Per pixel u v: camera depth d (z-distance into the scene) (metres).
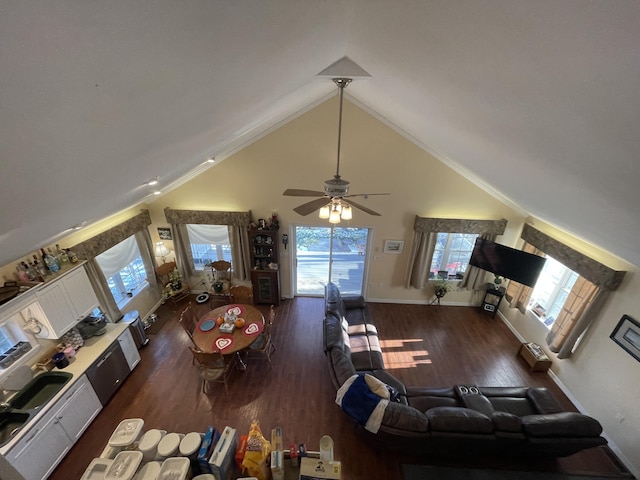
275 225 5.83
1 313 3.09
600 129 1.09
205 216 5.83
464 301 6.63
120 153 1.47
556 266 5.10
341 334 4.36
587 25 0.66
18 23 0.44
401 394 3.92
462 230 5.70
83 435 3.85
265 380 4.67
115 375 4.39
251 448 2.11
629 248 2.66
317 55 2.04
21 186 1.07
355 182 5.50
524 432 3.14
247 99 2.12
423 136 4.43
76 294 4.04
